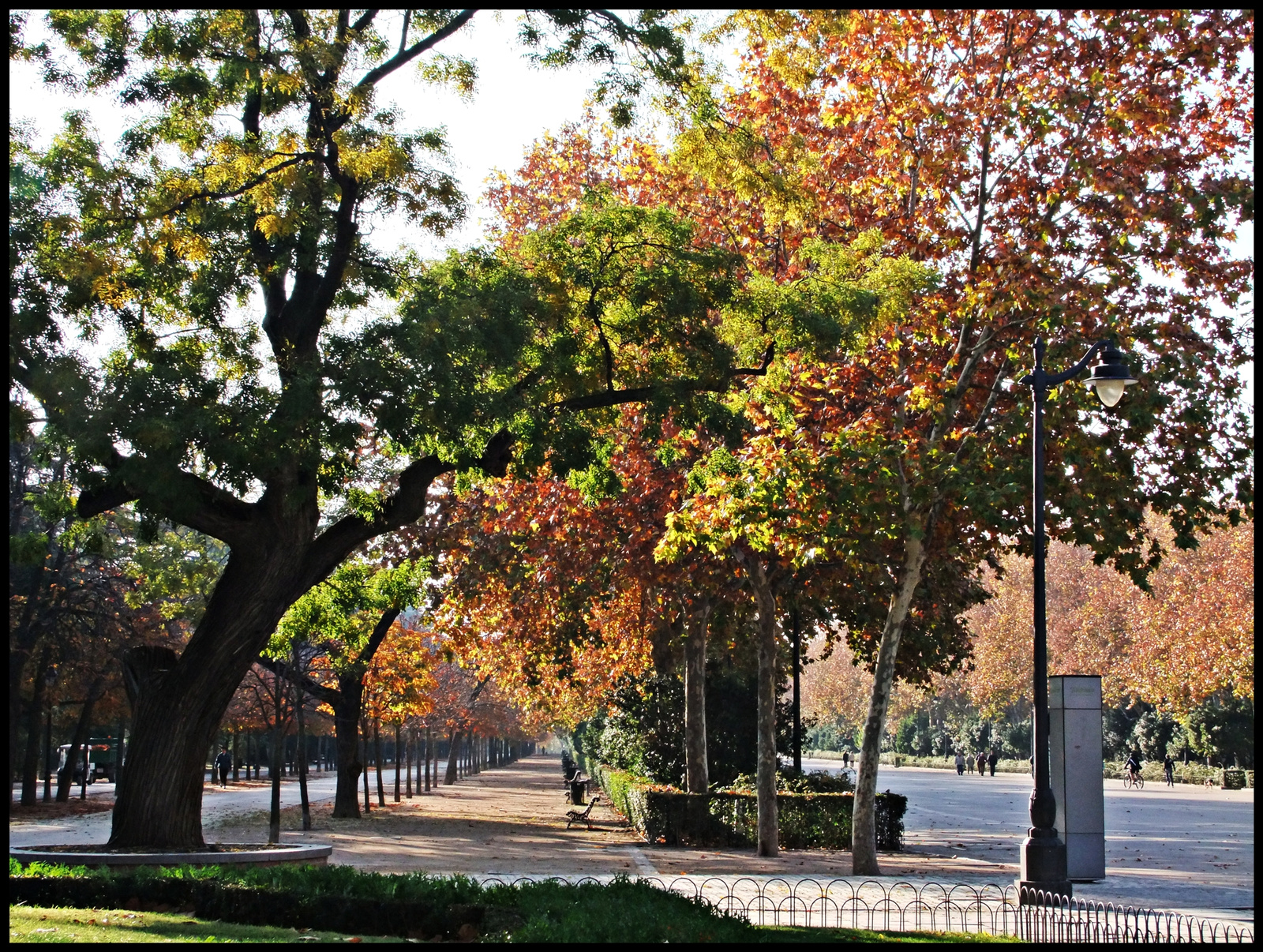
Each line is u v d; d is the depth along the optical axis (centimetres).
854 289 1736
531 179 2945
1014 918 1345
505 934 1015
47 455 1513
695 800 2617
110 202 1484
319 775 8425
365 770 3678
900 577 2055
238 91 1517
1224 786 6331
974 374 2188
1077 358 1895
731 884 1711
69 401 1359
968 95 2008
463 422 1467
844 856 2356
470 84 1619
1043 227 1936
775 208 1762
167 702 1600
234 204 1555
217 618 1612
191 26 1478
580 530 2558
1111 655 7325
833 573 2455
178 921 1094
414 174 1620
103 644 3638
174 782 1592
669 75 1583
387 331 1473
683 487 2341
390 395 1413
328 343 1472
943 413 1988
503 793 5825
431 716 5803
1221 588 5259
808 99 2197
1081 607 7619
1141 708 8262
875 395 2131
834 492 1884
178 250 1545
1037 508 1639
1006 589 8062
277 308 1698
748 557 2334
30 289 1409
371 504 1691
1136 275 1942
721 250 1722
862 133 2156
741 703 3634
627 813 3397
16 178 1435
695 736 2806
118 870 1439
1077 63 1959
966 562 2695
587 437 1648
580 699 4103
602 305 1709
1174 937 1209
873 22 1989
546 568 2669
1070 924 1206
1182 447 1919
